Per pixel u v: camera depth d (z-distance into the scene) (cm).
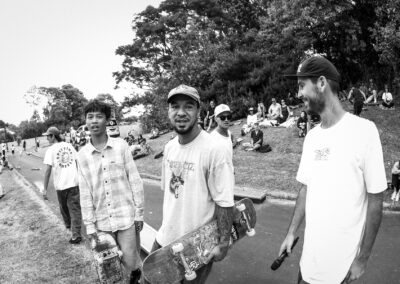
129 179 332
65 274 389
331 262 174
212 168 222
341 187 172
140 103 3353
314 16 1557
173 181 241
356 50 1717
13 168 1736
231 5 2812
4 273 404
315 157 184
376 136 167
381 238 468
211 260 238
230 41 2453
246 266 400
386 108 1376
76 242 480
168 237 242
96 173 319
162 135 1973
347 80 1872
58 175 487
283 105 1430
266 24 1908
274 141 1157
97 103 318
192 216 232
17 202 810
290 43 1850
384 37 1439
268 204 668
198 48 2184
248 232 275
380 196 165
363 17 1677
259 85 1827
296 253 424
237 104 1741
